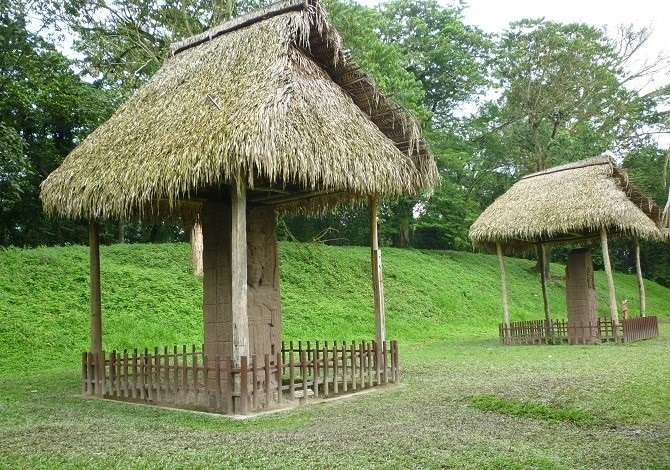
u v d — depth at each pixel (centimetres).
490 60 3653
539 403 781
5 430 697
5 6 1975
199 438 634
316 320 2081
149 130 948
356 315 2223
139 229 3138
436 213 3678
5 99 2038
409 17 3666
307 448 575
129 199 862
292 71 900
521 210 1912
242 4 2111
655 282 4525
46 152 2303
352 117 1002
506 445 586
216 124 824
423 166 1118
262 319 980
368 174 928
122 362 979
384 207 3600
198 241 1919
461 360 1384
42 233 2628
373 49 2523
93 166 975
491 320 2630
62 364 1413
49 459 549
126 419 771
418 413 767
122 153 945
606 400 787
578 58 3378
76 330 1606
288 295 2255
